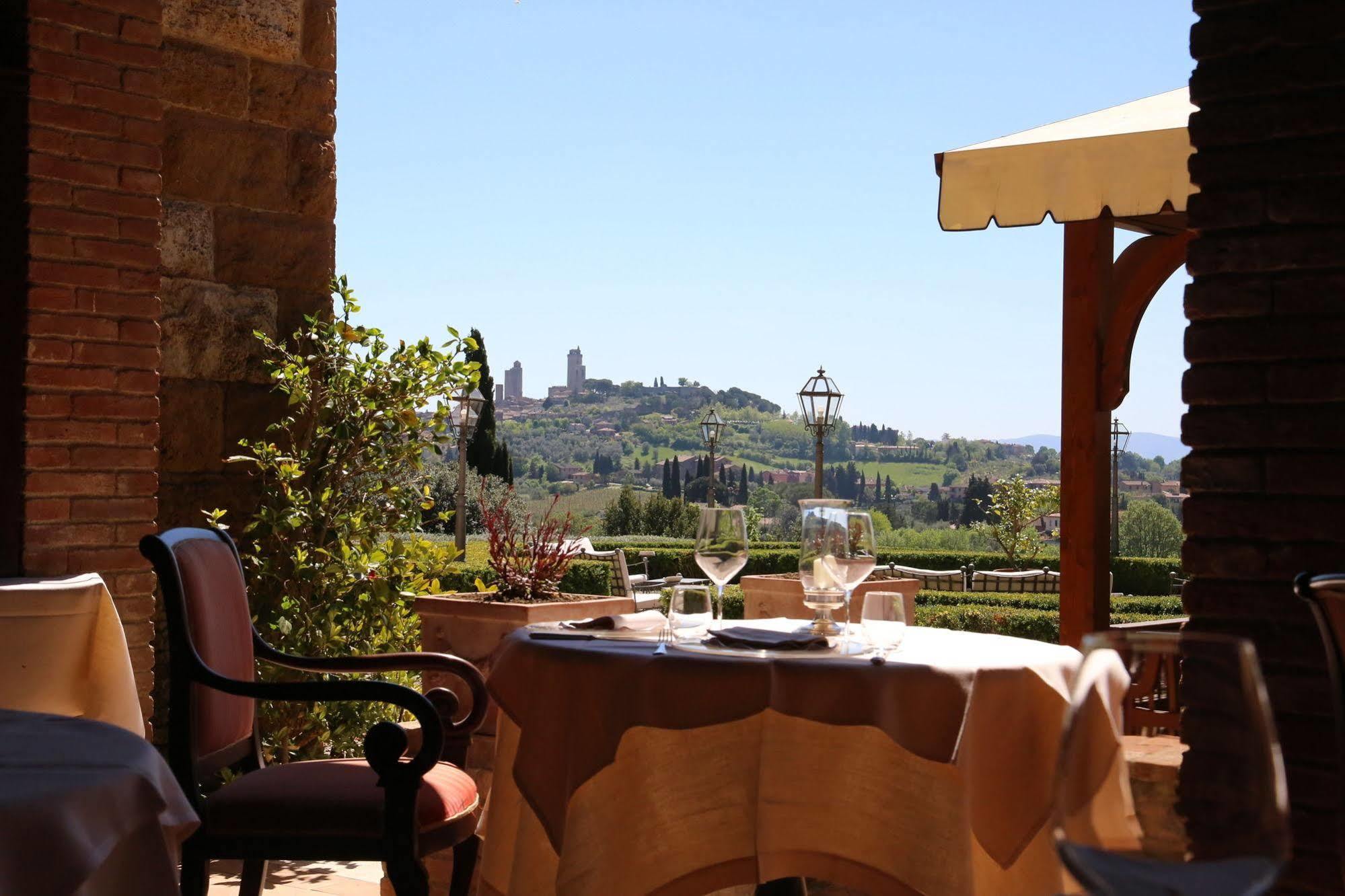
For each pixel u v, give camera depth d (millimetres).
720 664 2393
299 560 5039
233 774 4848
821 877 2477
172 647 2684
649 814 2508
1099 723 941
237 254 5258
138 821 1478
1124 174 4512
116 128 4324
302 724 4953
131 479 4348
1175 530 23781
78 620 3588
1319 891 2445
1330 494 2473
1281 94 2531
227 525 5164
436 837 2670
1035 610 11586
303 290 5488
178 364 5043
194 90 5113
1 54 4156
